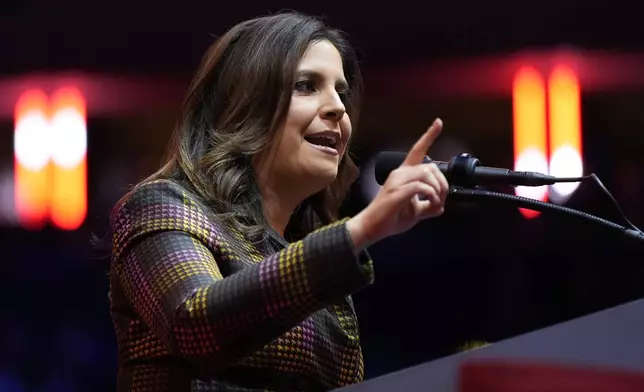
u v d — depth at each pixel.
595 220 5.22
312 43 6.07
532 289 15.16
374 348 15.44
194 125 6.13
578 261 15.04
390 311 15.55
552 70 15.97
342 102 6.55
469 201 5.27
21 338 16.48
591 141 15.73
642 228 15.09
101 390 16.22
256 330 4.55
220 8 17.02
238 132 5.89
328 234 4.53
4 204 17.42
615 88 15.77
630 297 14.71
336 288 4.46
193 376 5.23
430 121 16.47
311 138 5.99
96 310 16.64
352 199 15.26
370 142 16.44
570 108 15.82
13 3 17.42
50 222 17.30
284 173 5.97
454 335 15.32
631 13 15.72
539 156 15.85
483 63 16.25
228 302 4.54
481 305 15.34
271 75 5.89
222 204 5.68
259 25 6.12
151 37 17.30
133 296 5.12
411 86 16.48
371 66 16.62
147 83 17.33
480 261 15.42
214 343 4.57
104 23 17.38
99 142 17.48
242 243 5.59
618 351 3.46
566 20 15.98
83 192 17.34
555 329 3.54
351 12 16.59
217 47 6.13
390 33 16.59
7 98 17.58
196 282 4.82
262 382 5.30
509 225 15.38
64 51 17.50
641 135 15.59
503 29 16.20
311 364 5.45
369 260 4.59
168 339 4.74
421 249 15.62
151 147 17.33
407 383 3.58
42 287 16.84
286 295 4.48
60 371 16.28
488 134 16.27
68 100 17.45
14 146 17.56
